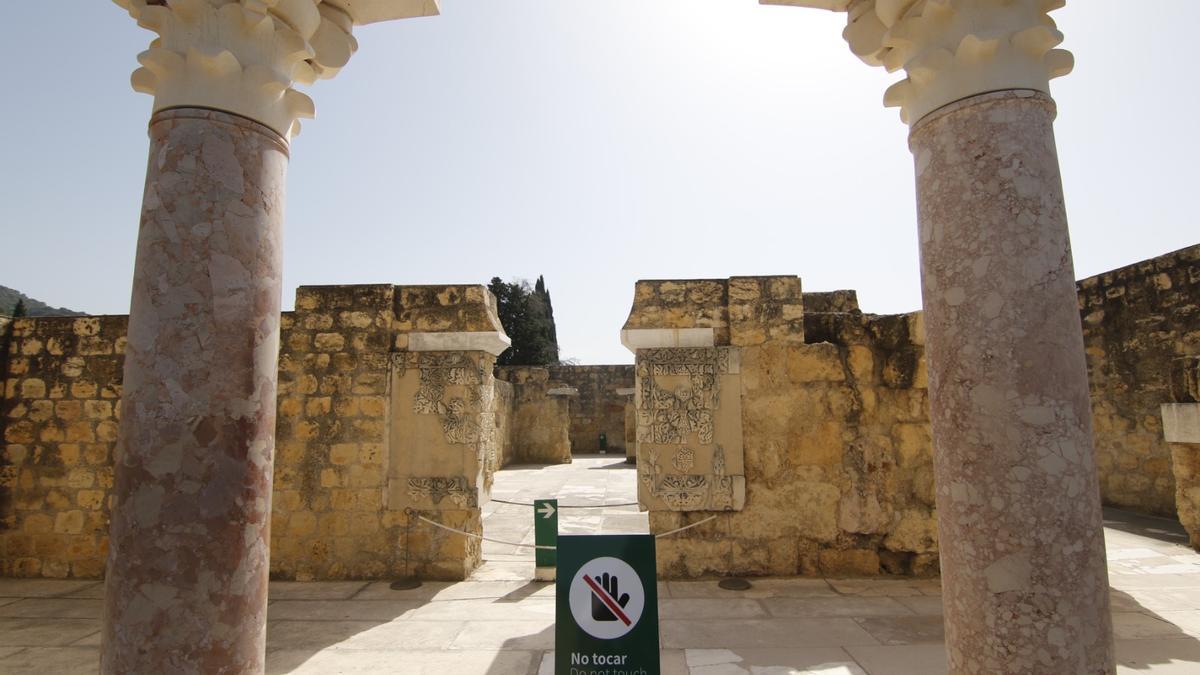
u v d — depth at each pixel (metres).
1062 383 2.71
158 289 2.78
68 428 7.29
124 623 2.61
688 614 5.55
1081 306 11.16
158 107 2.94
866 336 7.01
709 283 7.04
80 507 7.18
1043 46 2.94
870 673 4.32
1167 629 5.06
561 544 3.51
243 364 2.86
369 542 6.79
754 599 5.96
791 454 6.79
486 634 5.17
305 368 6.99
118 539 2.69
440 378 6.93
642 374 6.88
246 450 2.84
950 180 2.93
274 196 3.06
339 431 6.91
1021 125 2.87
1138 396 9.99
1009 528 2.65
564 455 20.88
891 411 6.86
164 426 2.70
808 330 7.08
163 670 2.58
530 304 39.19
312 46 3.38
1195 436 7.21
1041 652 2.55
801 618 5.43
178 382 2.73
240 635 2.75
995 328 2.76
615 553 3.48
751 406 6.84
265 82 2.99
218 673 2.66
